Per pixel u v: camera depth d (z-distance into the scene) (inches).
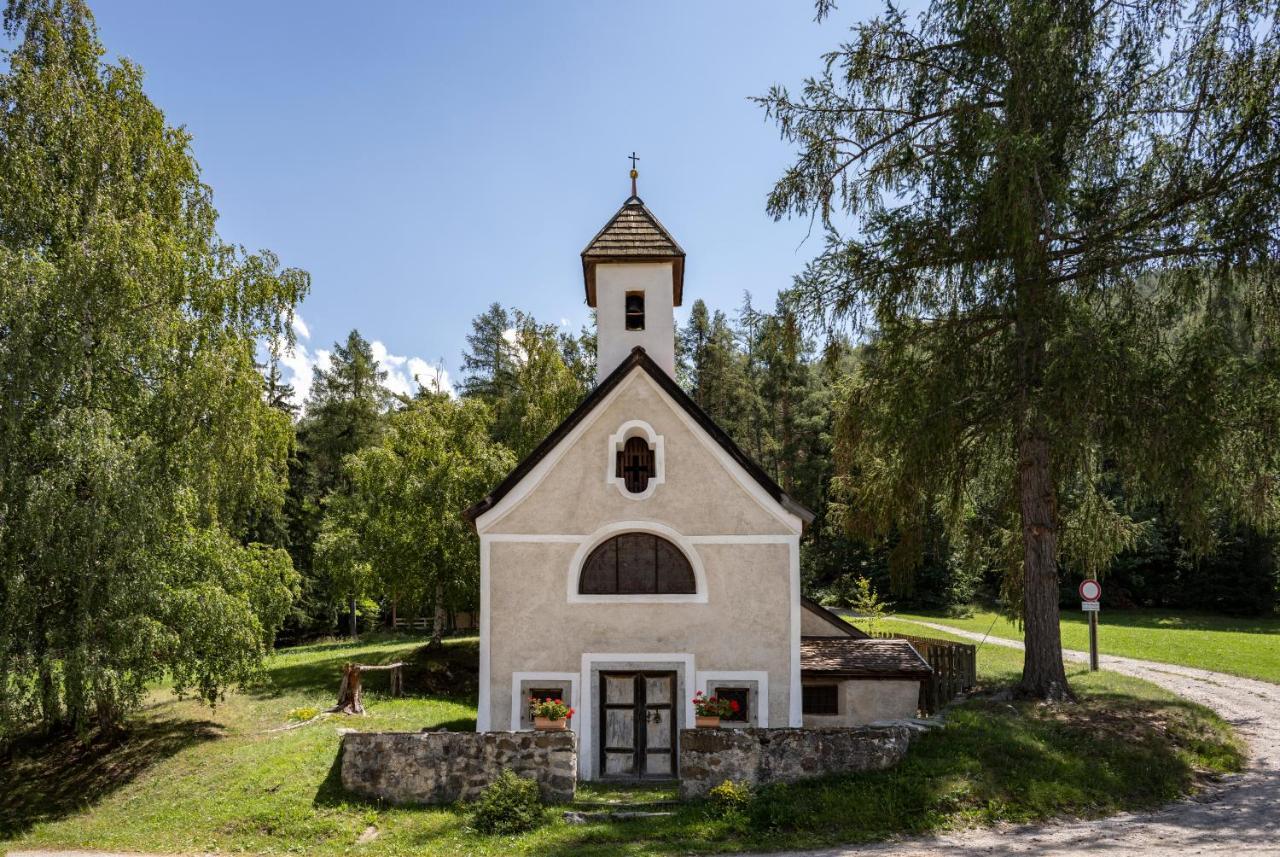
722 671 586.6
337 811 490.0
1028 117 552.4
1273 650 1111.6
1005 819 436.1
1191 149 554.9
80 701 613.6
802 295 637.9
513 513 607.2
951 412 579.5
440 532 1009.5
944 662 722.2
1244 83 520.7
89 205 687.7
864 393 660.7
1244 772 517.3
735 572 598.2
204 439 700.0
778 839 423.2
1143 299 579.2
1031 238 530.0
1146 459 538.3
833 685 653.9
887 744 492.1
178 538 719.1
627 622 593.3
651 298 679.7
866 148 639.1
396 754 507.2
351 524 1106.7
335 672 1003.3
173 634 676.7
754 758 490.0
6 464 595.5
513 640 593.0
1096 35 560.4
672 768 579.8
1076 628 1462.8
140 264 650.2
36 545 596.7
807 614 770.2
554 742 499.5
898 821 433.1
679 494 608.1
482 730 582.9
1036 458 638.5
